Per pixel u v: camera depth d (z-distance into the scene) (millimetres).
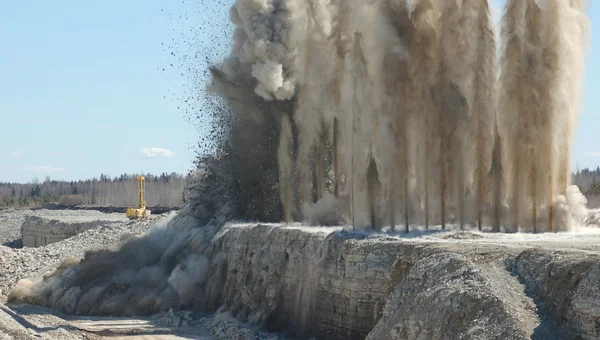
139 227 87938
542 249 34688
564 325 29781
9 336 46906
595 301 28781
